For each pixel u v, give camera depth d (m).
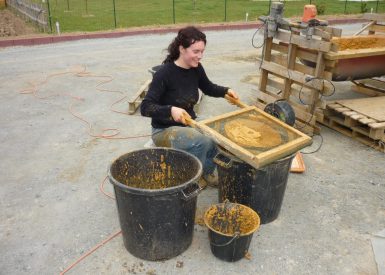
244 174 3.04
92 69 7.95
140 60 8.64
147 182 3.19
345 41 5.75
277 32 5.15
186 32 3.17
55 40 10.66
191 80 3.46
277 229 3.23
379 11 17.45
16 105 5.99
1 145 4.73
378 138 4.61
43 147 4.68
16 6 15.02
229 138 3.06
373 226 3.29
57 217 3.39
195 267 2.82
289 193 3.76
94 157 4.44
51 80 7.21
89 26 12.72
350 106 5.04
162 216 2.64
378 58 5.54
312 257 2.93
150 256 2.85
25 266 2.85
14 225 3.29
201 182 3.76
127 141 4.84
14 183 3.92
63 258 2.93
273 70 5.38
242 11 16.47
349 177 4.07
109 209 3.51
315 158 4.47
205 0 20.03
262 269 2.81
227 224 3.01
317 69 4.71
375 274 2.78
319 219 3.37
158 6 17.75
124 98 6.30
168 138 3.46
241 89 6.77
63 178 4.01
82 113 5.70
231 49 9.90
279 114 4.00
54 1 18.81
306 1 20.34
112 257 2.93
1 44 10.16
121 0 19.80
